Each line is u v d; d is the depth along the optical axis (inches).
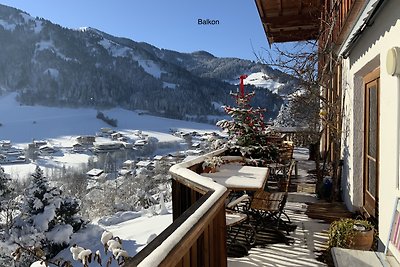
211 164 177.5
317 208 204.1
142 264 53.6
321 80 282.4
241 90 279.9
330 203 215.0
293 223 176.6
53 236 449.4
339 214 191.0
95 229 480.7
